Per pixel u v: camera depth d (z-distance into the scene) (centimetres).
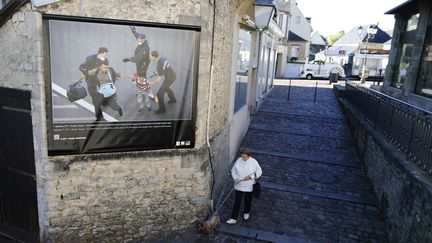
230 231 607
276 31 1664
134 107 531
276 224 637
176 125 562
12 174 574
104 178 539
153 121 546
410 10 1168
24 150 542
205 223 595
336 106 1580
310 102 1662
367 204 721
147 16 509
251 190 624
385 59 3250
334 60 4316
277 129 1175
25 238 580
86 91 501
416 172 536
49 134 499
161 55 527
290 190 767
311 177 837
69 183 524
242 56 939
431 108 867
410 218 517
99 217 551
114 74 509
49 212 529
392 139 721
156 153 559
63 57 482
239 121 976
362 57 3262
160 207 583
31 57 483
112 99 516
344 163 924
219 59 660
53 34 471
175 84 546
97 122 516
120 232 568
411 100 1028
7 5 480
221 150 752
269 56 1719
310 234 611
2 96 547
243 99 1054
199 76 560
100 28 488
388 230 612
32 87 494
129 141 539
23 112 522
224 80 730
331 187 790
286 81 2928
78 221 543
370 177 808
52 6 464
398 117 688
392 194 622
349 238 605
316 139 1097
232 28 747
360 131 982
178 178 581
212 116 657
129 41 506
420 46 1023
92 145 521
